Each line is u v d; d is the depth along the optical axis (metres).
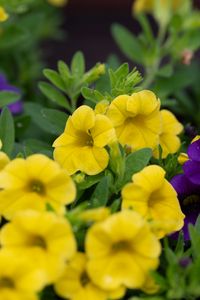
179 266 0.33
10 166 0.34
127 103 0.37
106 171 0.37
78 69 0.44
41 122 0.47
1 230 0.33
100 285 0.32
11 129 0.39
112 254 0.32
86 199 0.37
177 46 0.59
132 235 0.32
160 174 0.35
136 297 0.33
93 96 0.40
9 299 0.31
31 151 0.40
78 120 0.36
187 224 0.38
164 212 0.35
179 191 0.38
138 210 0.34
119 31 0.59
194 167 0.38
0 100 0.45
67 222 0.32
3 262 0.31
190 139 0.45
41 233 0.32
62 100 0.45
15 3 0.59
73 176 0.37
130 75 0.39
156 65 0.57
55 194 0.33
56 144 0.37
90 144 0.37
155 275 0.32
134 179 0.35
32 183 0.34
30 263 0.31
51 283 0.33
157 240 0.33
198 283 0.33
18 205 0.33
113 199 0.36
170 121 0.41
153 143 0.38
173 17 0.59
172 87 0.57
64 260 0.31
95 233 0.32
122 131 0.37
